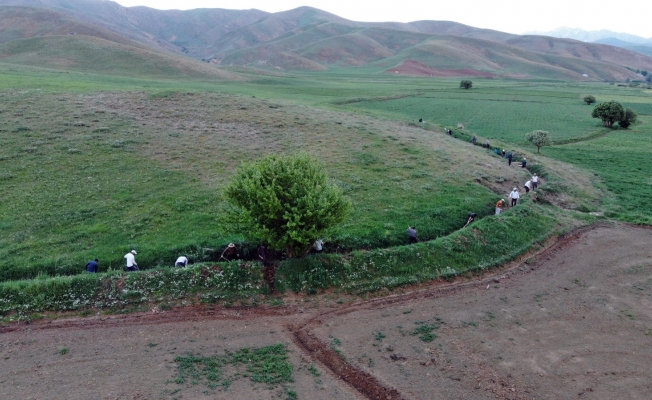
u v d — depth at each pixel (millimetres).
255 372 15484
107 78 84688
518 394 14758
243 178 23000
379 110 83125
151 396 13891
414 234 26922
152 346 16906
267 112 57375
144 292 20234
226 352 16688
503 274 24703
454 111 89500
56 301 19422
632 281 23875
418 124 65500
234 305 20234
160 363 15758
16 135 40594
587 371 16078
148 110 53219
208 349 16844
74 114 48281
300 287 21625
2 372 14930
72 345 16797
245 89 93312
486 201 34312
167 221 27781
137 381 14641
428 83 158375
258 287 21297
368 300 21406
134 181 33656
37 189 31266
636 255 27422
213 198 31219
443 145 51438
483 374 15781
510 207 34094
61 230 26219
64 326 18172
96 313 19141
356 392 14758
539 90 141125
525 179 42531
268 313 19812
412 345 17516
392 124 61875
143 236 25875
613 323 19562
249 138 46344
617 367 16328
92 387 14258
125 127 46000
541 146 61125
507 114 88750
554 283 23609
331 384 15023
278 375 15344
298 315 19750
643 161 52875
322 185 23141
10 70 78875
